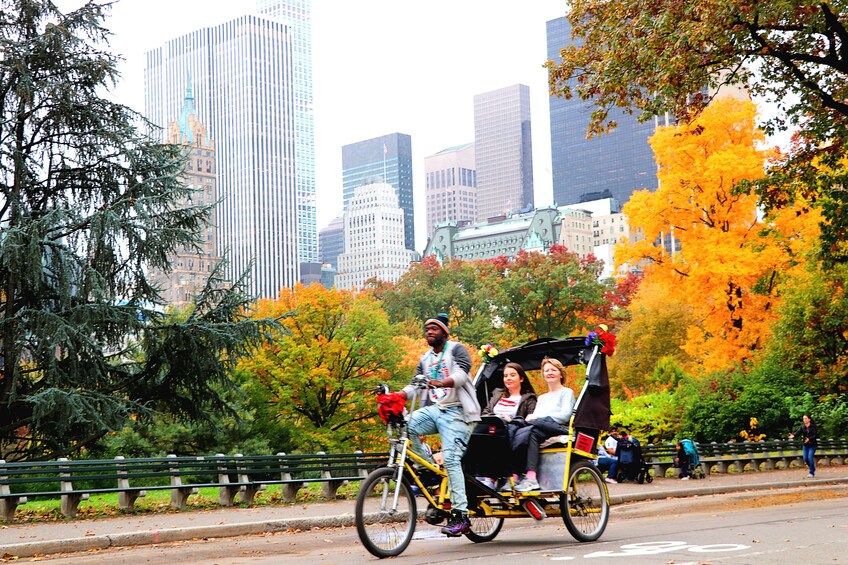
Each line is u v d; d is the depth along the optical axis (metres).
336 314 42.75
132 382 29.41
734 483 23.03
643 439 33.84
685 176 39.16
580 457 10.44
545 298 80.38
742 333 38.84
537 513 9.98
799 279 35.19
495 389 11.53
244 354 30.50
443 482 9.53
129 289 29.17
